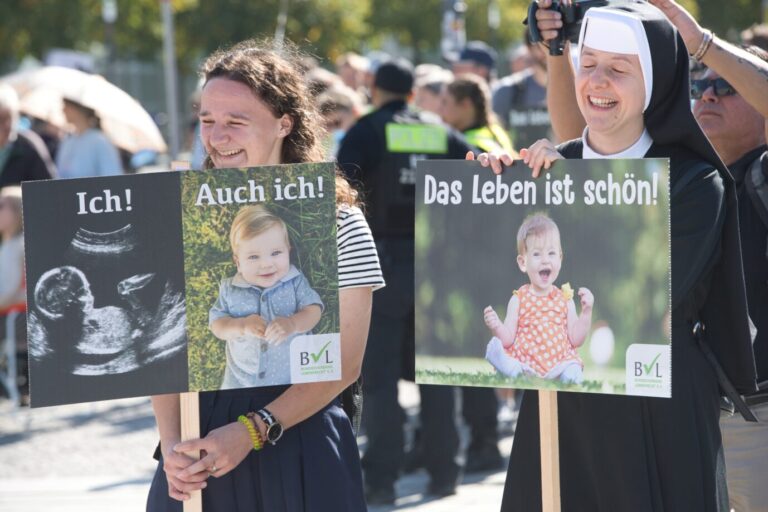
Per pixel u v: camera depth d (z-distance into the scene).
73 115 16.64
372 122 10.95
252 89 5.38
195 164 16.28
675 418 5.61
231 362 5.13
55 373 5.03
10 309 14.99
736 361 5.84
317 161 5.67
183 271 5.09
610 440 5.67
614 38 5.57
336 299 5.16
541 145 5.46
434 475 11.30
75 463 12.88
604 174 5.33
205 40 46.72
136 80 58.00
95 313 5.05
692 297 5.71
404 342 11.39
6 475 12.45
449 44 24.25
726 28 57.84
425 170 5.63
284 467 5.30
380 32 56.31
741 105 7.05
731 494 7.08
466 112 12.90
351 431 5.57
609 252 5.34
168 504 5.43
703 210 5.54
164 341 5.10
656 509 5.61
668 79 5.63
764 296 6.82
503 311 5.54
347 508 5.36
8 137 15.50
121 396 5.07
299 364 5.16
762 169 6.85
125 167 22.39
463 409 12.39
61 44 45.53
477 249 5.57
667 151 5.77
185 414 5.20
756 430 6.91
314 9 45.94
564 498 5.86
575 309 5.41
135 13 48.12
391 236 10.98
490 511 10.77
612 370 5.36
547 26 6.67
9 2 44.59
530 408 5.97
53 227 5.01
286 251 5.13
